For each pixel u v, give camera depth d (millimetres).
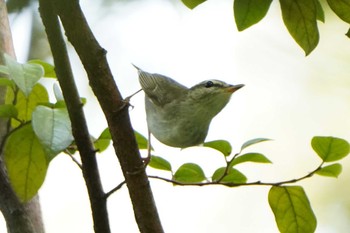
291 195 7441
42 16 5898
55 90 6664
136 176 6156
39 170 6887
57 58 6074
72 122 6297
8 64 6035
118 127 6020
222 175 7371
